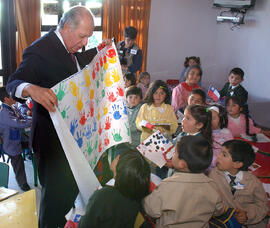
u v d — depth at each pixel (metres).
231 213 1.51
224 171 1.75
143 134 2.57
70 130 1.21
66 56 1.42
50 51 1.37
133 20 5.24
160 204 1.36
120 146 2.35
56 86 1.11
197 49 6.27
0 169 1.90
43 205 1.46
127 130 1.77
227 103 2.87
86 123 1.37
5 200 1.39
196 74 3.52
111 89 1.69
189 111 2.00
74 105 1.23
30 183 2.99
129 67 4.59
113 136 1.71
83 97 1.32
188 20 5.98
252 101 5.47
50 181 1.43
